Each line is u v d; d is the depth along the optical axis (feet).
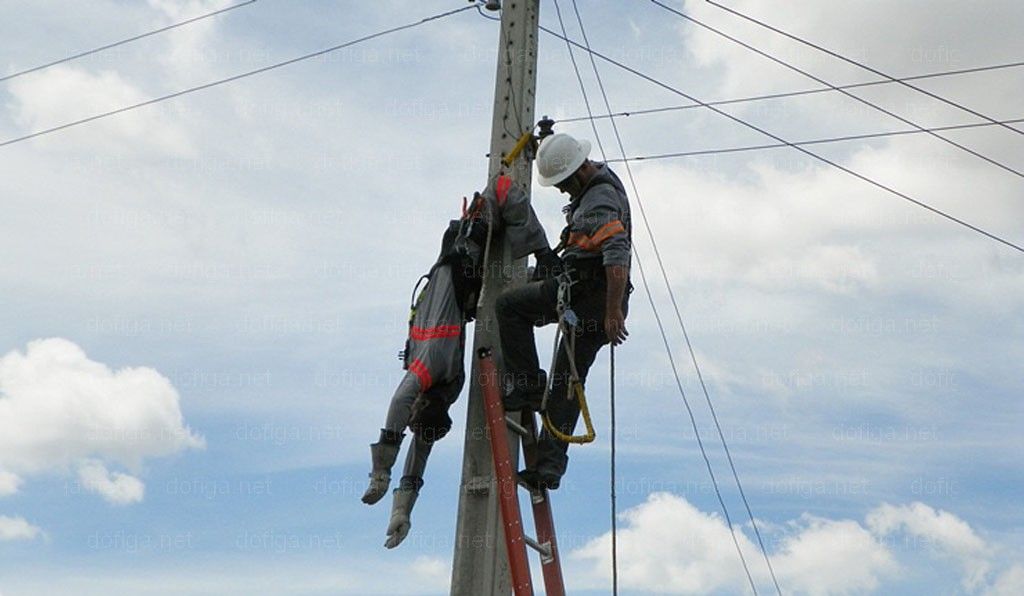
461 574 36.47
